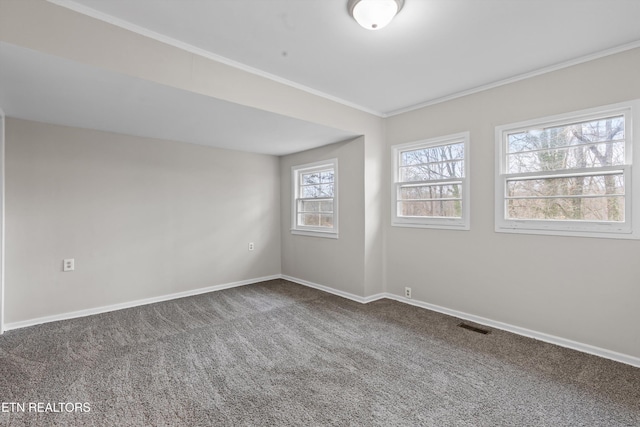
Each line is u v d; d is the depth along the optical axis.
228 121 3.15
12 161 2.97
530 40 2.27
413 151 3.78
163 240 3.92
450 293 3.39
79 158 3.33
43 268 3.12
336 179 4.16
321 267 4.43
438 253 3.49
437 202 3.54
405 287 3.82
